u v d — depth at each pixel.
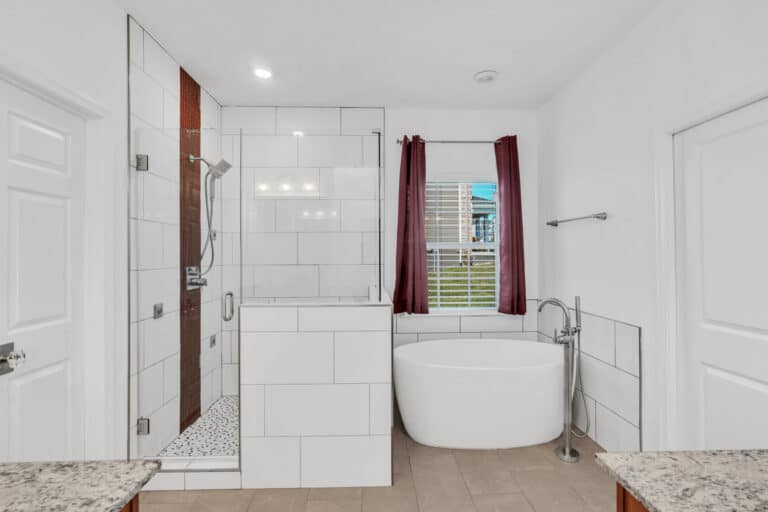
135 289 2.17
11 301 1.53
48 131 1.71
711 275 1.83
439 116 3.50
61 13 1.69
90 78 1.86
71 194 1.84
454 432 2.55
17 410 1.57
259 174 2.32
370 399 2.18
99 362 1.94
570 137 2.96
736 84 1.64
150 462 0.83
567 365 2.48
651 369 2.15
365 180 2.33
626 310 2.34
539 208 3.50
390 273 3.50
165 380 2.34
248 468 2.17
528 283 3.52
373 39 2.38
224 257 2.31
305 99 3.27
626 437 2.35
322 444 2.17
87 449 1.93
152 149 2.29
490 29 2.28
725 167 1.75
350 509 1.98
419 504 2.02
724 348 1.77
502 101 3.32
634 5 2.06
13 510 0.66
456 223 3.59
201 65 2.69
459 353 3.25
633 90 2.26
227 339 2.29
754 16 1.56
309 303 2.27
